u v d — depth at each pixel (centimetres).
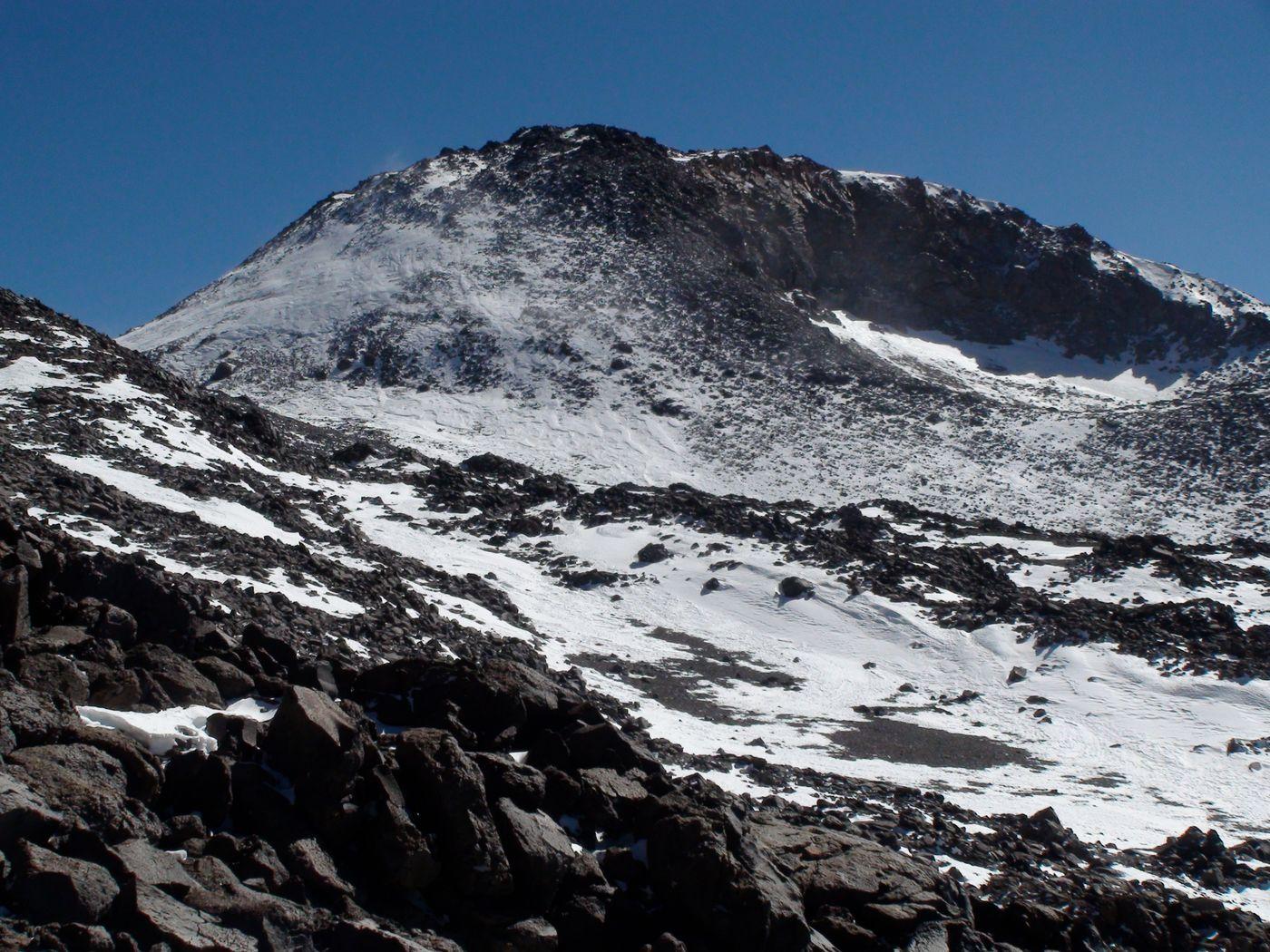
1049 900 1631
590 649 3494
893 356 12644
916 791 2295
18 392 4153
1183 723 3253
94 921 935
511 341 11044
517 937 1152
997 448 9369
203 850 1088
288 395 10069
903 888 1391
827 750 2717
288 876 1097
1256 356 13725
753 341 11294
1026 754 2952
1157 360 14138
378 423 9150
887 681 3600
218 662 1459
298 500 4375
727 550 4769
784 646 3875
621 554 4778
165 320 13800
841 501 7894
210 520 3200
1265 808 2573
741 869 1244
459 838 1186
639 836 1348
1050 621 4022
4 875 932
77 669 1281
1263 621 4347
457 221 14075
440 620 2931
